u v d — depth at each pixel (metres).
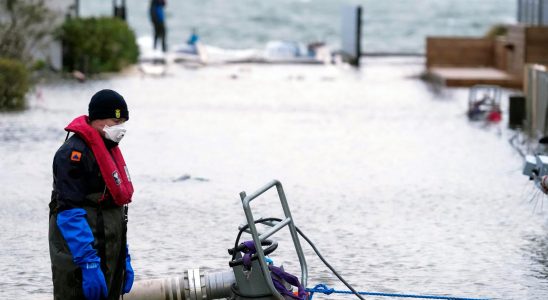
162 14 100.25
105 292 15.38
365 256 26.17
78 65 80.00
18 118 53.31
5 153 42.12
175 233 28.61
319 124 54.09
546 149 43.84
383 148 45.88
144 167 39.72
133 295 18.23
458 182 37.22
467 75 77.12
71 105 59.91
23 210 31.52
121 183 15.64
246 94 68.88
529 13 81.19
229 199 33.69
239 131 50.84
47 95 65.00
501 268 24.98
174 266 24.97
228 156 42.81
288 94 69.38
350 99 66.81
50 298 22.12
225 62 94.19
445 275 24.30
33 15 73.12
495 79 74.81
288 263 25.25
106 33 81.44
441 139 48.97
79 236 15.11
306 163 41.28
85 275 15.16
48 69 79.12
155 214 31.16
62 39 80.06
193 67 89.75
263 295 16.72
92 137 15.42
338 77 82.75
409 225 30.00
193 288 18.33
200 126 52.41
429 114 59.16
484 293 22.72
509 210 32.19
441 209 32.38
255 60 95.50
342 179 37.69
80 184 15.34
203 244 27.33
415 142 47.84
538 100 48.94
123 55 84.69
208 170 39.22
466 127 53.59
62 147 15.45
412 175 38.69
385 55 106.25
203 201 33.28
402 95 69.88
